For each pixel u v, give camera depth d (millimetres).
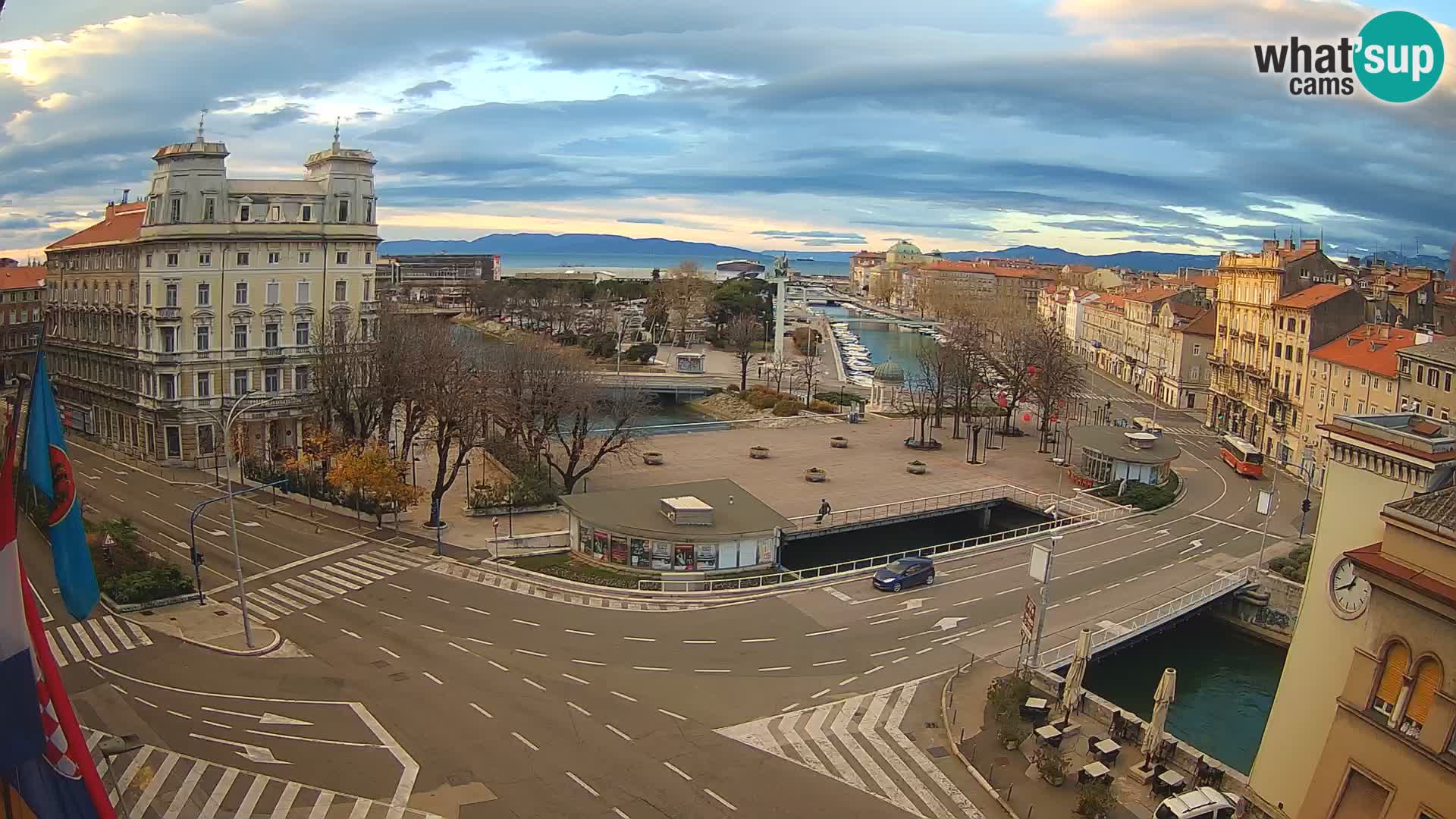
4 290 143250
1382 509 35531
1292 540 81438
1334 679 38188
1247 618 68562
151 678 49719
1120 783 42781
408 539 75625
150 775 39938
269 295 100438
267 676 50344
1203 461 115875
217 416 98312
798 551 82438
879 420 140125
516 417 88500
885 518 84625
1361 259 159250
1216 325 140750
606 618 60125
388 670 51625
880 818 39000
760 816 38781
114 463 98750
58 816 18656
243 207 98375
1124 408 161875
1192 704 59531
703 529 69750
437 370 87688
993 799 40844
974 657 55438
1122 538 81250
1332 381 103188
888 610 62812
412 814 37875
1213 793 38969
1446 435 38781
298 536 76000
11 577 18156
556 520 82125
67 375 113812
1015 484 100812
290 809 37844
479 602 62312
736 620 60312
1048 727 45750
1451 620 31047
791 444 119625
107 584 61281
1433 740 31141
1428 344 87750
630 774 41562
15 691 17906
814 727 46531
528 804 38938
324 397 91562
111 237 102625
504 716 46594
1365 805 33562
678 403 167625
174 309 95000
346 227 104500
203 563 68688
